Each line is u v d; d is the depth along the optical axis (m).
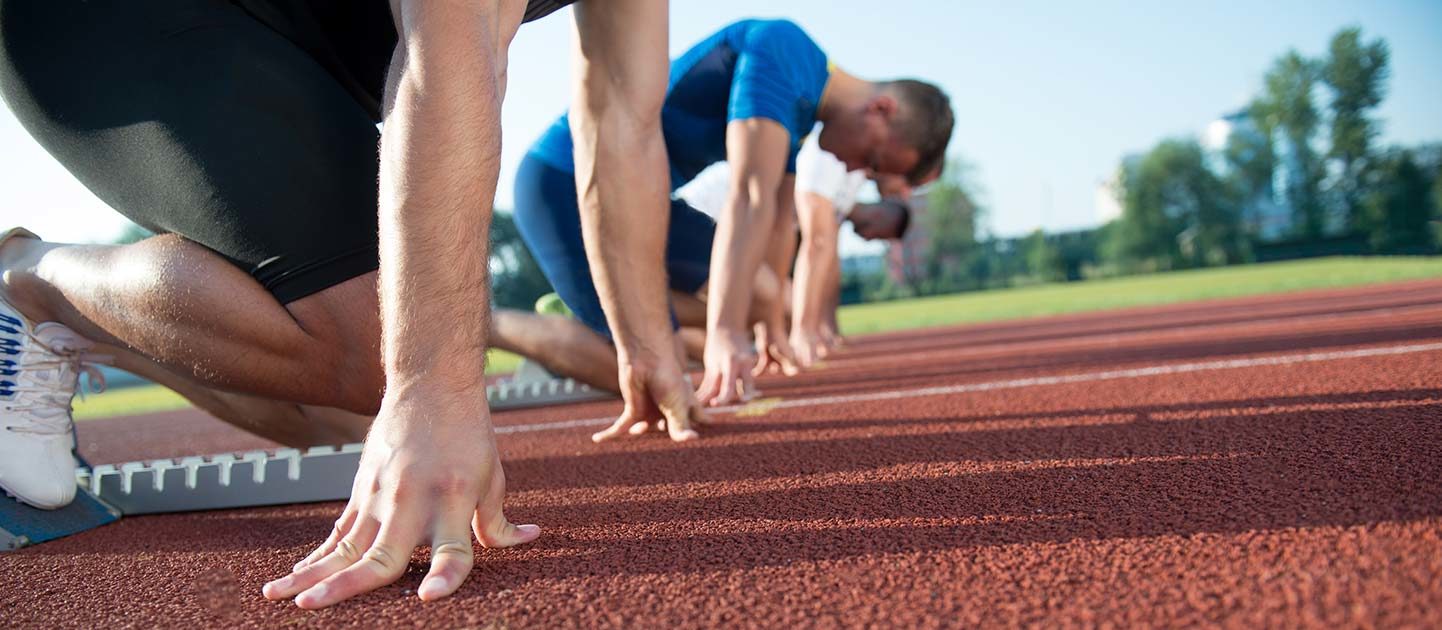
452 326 1.23
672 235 3.95
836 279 7.10
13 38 1.61
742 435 2.58
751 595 1.06
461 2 1.21
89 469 2.11
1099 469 1.61
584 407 4.45
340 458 2.05
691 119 3.61
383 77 1.93
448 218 1.21
